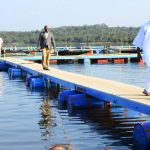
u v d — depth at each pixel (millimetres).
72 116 12898
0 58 35094
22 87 20047
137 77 25422
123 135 10531
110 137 10336
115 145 9648
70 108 14141
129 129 11156
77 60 41312
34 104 15000
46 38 21766
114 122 11969
